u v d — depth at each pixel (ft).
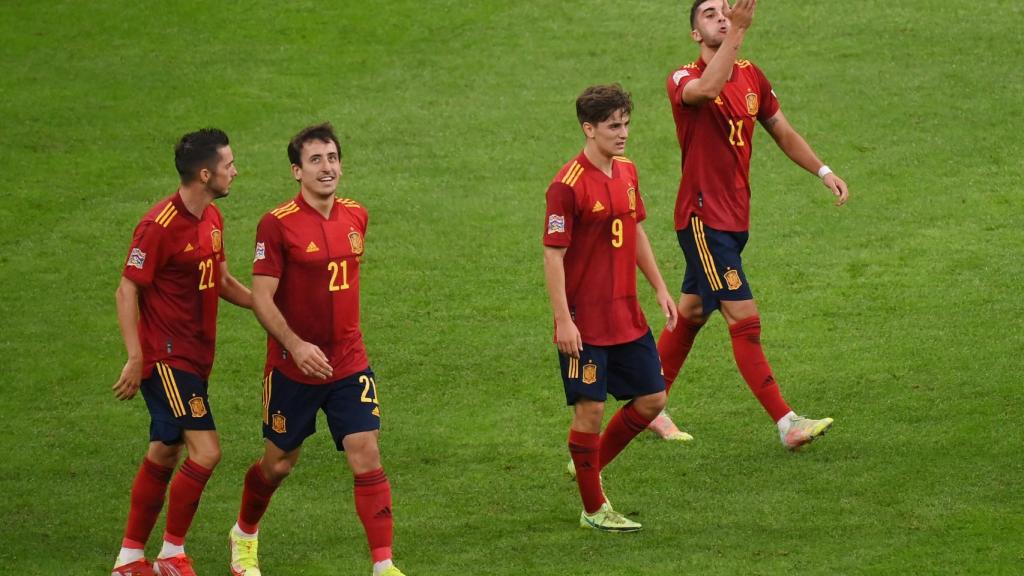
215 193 71.72
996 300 109.91
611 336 77.15
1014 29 168.14
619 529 77.25
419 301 116.88
